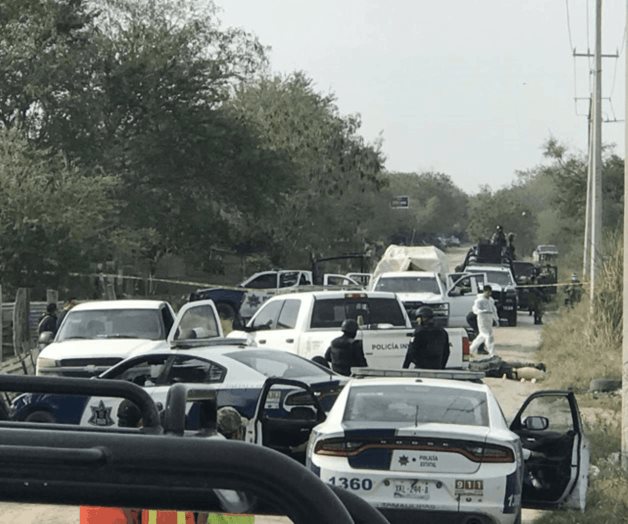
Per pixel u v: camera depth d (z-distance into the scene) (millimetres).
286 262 134375
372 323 40906
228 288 80438
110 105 103188
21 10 98500
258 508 3967
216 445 3580
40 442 3586
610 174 155625
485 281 84125
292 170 110562
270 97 137375
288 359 27969
